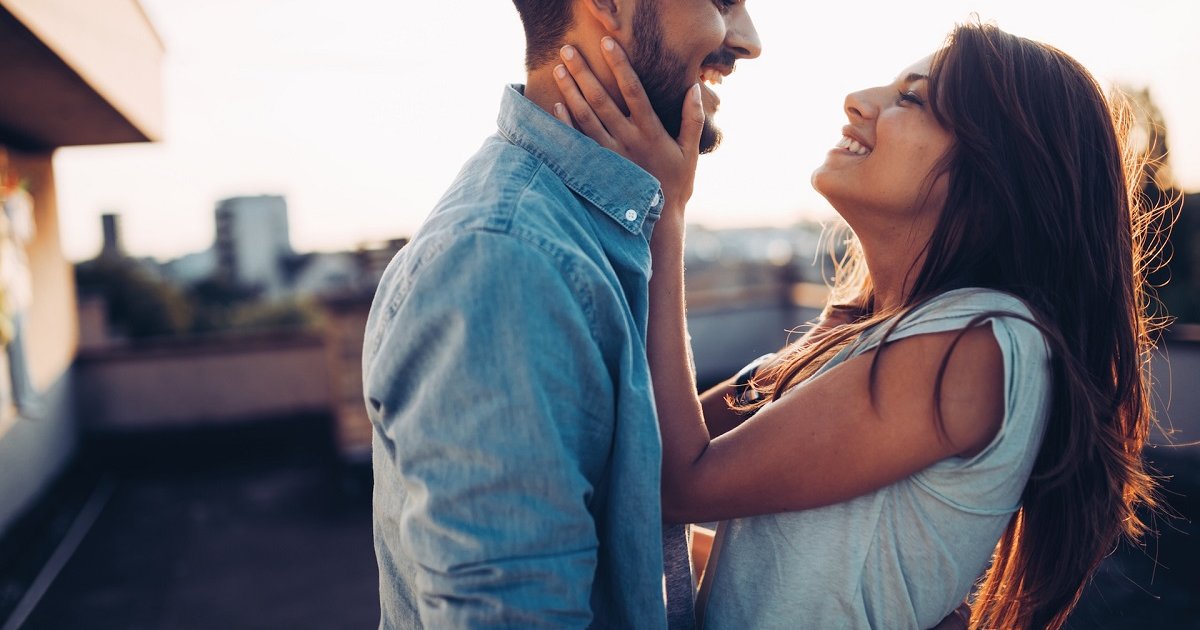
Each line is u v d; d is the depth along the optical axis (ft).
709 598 3.74
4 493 16.89
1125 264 3.65
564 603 2.52
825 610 3.35
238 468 25.62
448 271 2.58
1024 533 3.72
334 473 24.34
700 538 4.75
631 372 2.85
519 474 2.48
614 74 3.18
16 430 18.01
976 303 3.19
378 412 2.82
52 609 14.76
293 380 27.99
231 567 16.83
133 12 17.92
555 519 2.51
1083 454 3.23
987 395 3.07
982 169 3.39
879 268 3.98
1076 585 3.66
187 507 21.42
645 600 2.85
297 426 27.86
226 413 27.43
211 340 27.27
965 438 3.07
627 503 2.81
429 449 2.56
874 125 3.77
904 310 3.37
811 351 3.89
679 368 3.39
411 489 2.66
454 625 2.48
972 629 4.09
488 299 2.52
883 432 3.13
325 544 18.19
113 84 15.78
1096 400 3.28
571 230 2.85
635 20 3.16
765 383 4.44
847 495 3.23
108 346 26.89
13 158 20.10
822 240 5.10
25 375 18.44
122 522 20.25
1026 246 3.41
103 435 26.07
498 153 3.07
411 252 2.85
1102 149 3.57
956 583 3.27
